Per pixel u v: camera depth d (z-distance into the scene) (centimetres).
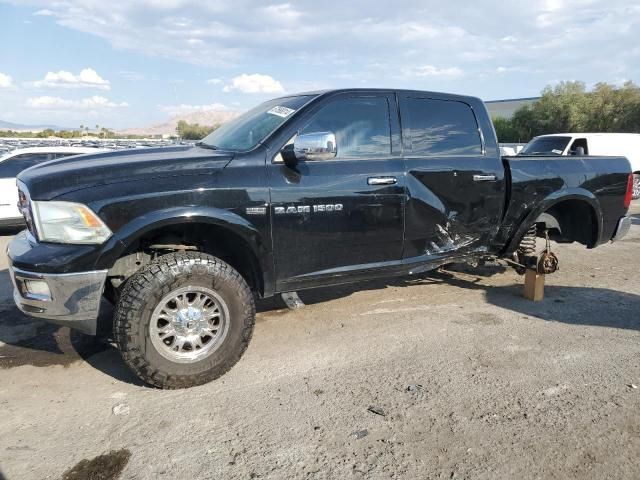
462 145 448
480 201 454
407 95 426
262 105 453
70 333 435
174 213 320
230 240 365
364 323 452
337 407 310
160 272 314
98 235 306
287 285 378
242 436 281
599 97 3597
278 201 357
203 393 329
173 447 272
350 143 397
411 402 315
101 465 258
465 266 642
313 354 388
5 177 894
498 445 272
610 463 257
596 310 486
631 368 361
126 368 368
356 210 389
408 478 246
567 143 1346
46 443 277
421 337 419
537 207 483
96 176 316
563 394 325
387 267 417
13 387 341
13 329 445
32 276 302
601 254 741
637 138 1409
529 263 513
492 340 412
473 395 323
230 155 352
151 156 356
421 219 423
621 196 535
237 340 344
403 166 411
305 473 251
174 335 328
